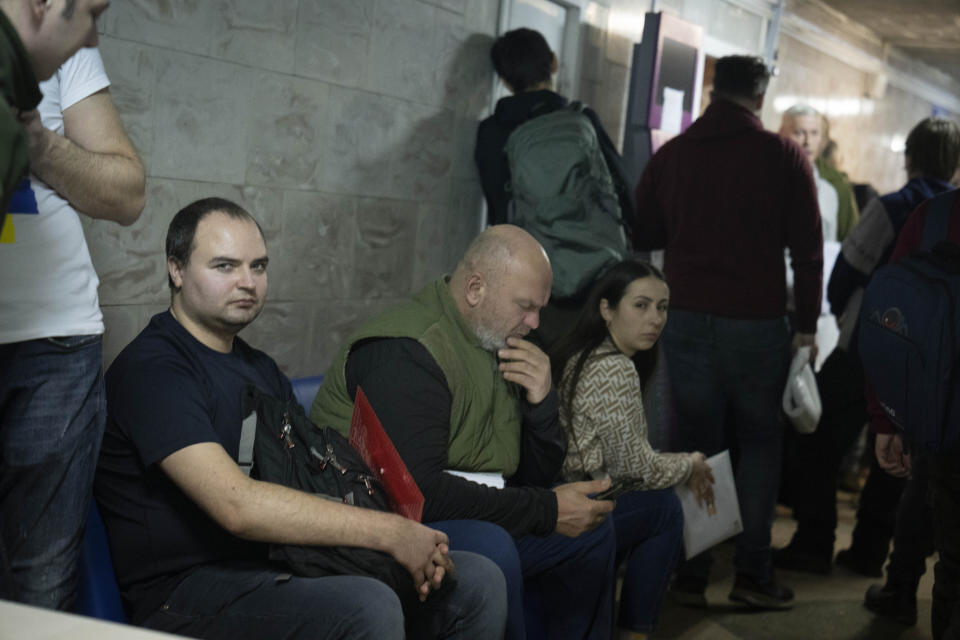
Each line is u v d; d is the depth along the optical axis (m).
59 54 1.17
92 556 1.77
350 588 1.70
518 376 2.28
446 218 3.91
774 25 6.18
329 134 3.28
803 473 3.83
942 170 3.57
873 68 8.36
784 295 3.41
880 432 2.73
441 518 2.09
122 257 2.66
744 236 3.35
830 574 3.84
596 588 2.36
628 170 4.60
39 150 1.50
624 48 4.88
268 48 3.00
